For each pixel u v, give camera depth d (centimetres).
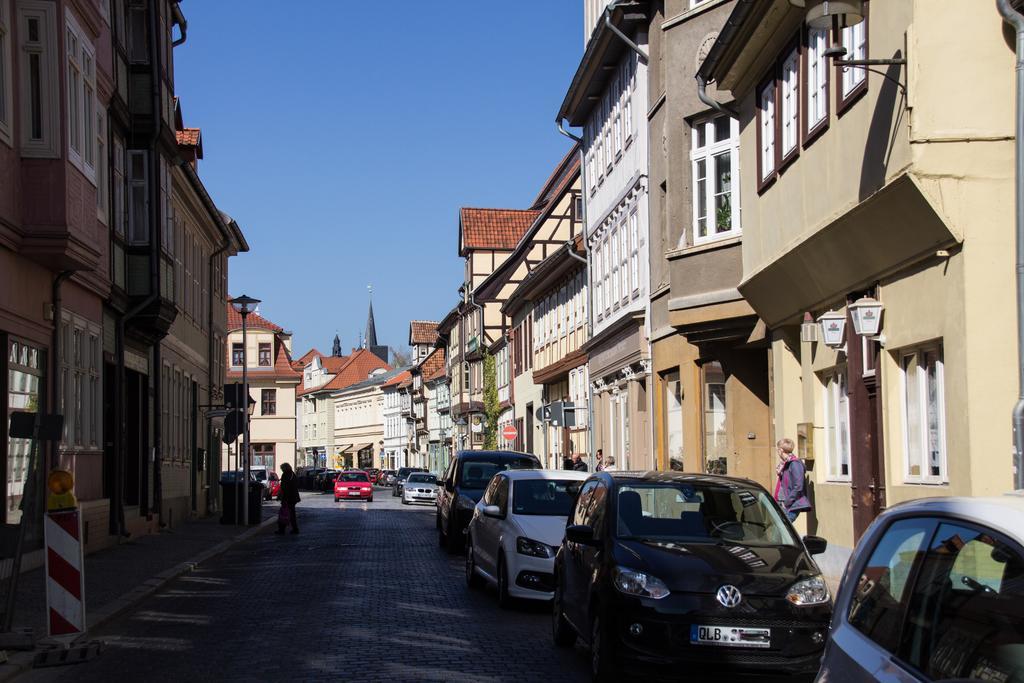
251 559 2212
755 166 1903
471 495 2275
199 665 1024
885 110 1297
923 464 1352
